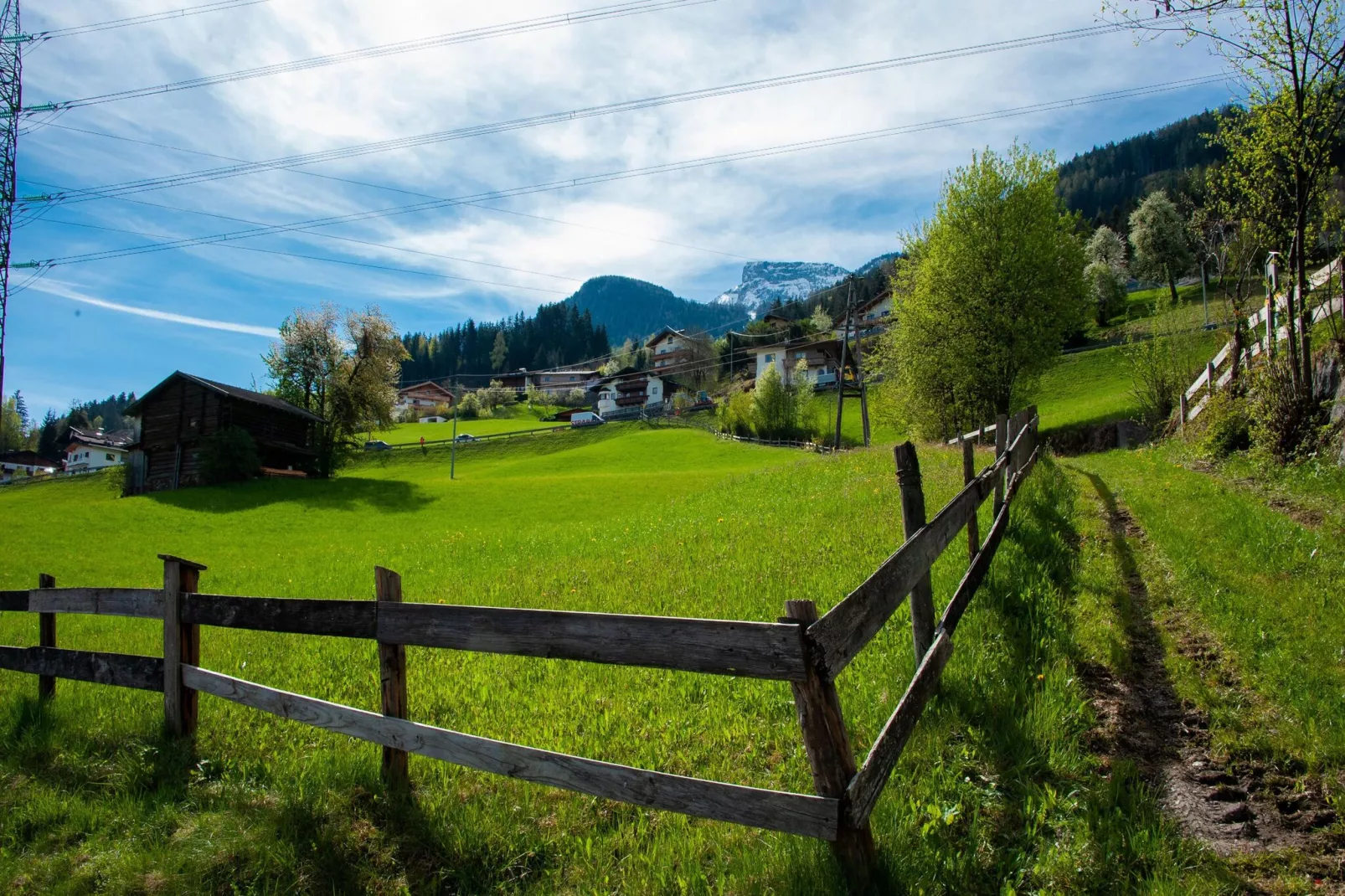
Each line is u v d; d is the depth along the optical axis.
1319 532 8.77
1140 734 4.83
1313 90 12.07
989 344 31.66
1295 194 12.92
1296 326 14.09
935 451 21.34
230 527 33.78
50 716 6.41
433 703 6.38
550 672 6.96
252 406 53.47
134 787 5.11
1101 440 34.62
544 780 3.85
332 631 4.79
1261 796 4.13
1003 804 4.05
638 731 5.44
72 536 30.52
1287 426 13.19
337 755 5.23
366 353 63.59
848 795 3.11
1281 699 5.03
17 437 162.38
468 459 84.81
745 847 3.84
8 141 39.59
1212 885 3.40
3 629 12.57
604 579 11.27
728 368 130.88
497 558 17.70
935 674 4.53
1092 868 3.53
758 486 21.80
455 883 3.99
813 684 3.14
